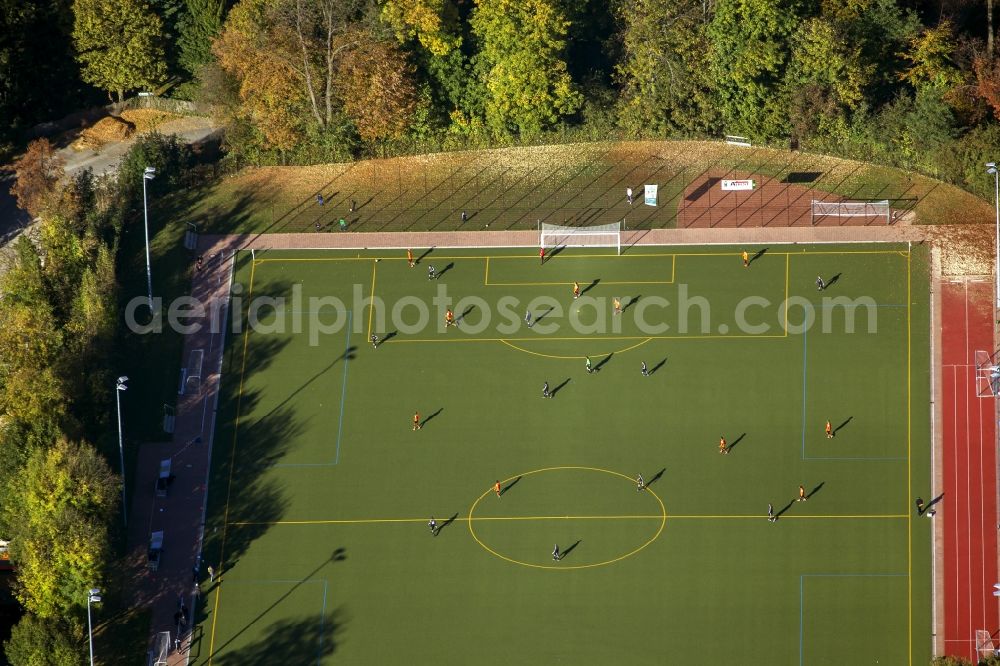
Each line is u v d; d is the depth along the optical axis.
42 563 195.00
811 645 198.25
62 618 196.75
